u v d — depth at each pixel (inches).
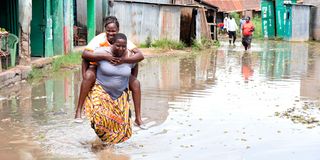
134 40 930.1
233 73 580.4
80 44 876.6
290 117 333.1
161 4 927.7
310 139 278.7
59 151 254.1
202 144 267.7
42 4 624.4
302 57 814.5
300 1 1449.3
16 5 588.7
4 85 446.0
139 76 543.5
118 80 262.1
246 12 1847.9
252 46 1112.2
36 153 250.5
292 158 244.7
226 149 259.0
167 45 911.7
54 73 550.6
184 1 1030.4
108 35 264.5
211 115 339.0
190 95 418.6
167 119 325.4
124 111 265.7
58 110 352.5
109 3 902.4
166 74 564.7
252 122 318.7
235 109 360.2
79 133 287.7
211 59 766.5
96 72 267.0
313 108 367.2
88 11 834.8
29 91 432.1
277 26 1395.2
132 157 244.7
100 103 259.4
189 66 657.0
